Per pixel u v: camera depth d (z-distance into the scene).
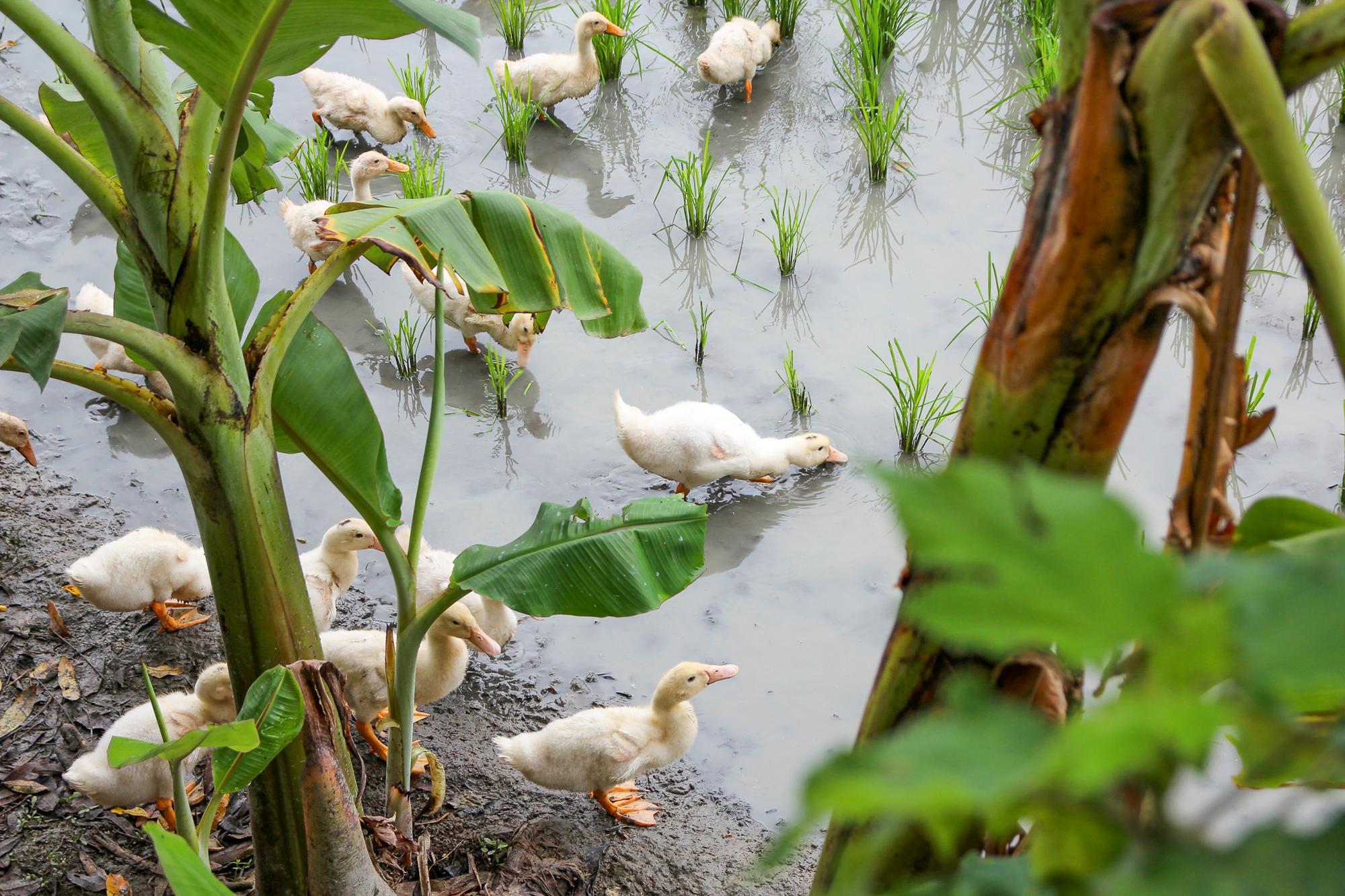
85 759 4.62
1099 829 0.38
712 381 7.48
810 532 6.59
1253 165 0.91
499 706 5.64
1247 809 3.31
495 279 3.61
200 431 2.93
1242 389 1.14
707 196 8.98
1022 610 0.34
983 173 9.04
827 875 1.46
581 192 9.09
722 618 6.09
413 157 9.44
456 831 4.91
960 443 1.24
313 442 3.48
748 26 9.64
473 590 3.70
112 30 2.64
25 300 2.60
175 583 5.68
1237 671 0.33
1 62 10.09
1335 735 0.36
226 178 2.70
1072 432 1.15
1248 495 6.36
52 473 6.82
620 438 6.54
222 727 2.55
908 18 10.52
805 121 9.73
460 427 7.31
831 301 8.02
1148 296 1.06
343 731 3.37
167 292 2.84
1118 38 0.94
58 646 5.67
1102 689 0.80
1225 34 0.74
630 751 4.82
